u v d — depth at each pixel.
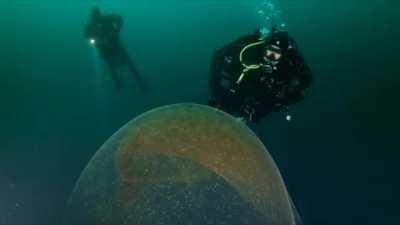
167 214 1.36
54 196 4.46
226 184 1.41
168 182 1.39
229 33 16.53
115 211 1.37
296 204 4.43
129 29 18.70
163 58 11.46
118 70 8.05
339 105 7.14
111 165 1.44
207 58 11.45
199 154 1.44
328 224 4.12
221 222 1.38
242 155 1.49
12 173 4.89
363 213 4.30
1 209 4.23
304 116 6.70
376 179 4.95
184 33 16.88
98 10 7.63
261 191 1.46
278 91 3.57
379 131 6.15
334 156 5.47
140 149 1.45
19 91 7.99
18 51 11.91
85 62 10.73
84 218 1.40
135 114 6.84
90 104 7.34
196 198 1.38
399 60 9.87
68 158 5.29
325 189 4.73
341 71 9.12
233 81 3.59
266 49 3.41
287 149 5.64
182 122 1.52
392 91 7.78
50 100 7.52
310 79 3.60
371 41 12.21
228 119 1.62
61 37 15.05
